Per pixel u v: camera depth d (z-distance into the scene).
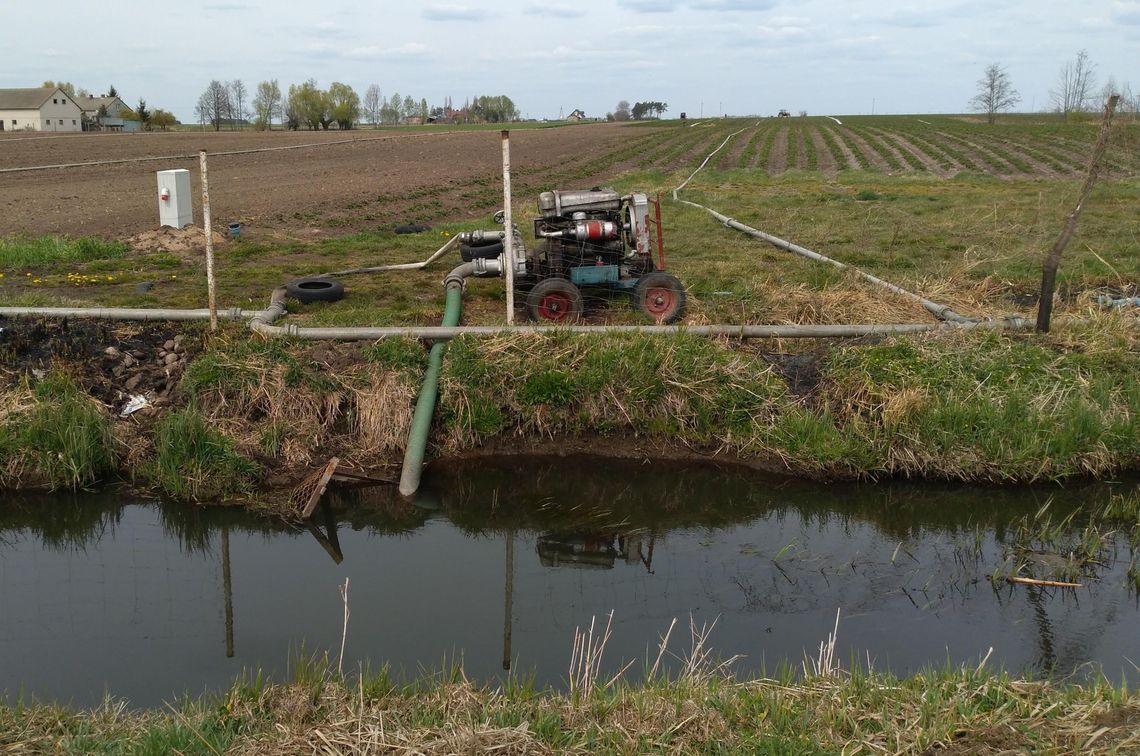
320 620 5.70
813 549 6.80
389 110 141.12
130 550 6.84
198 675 5.02
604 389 8.51
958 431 8.01
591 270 9.62
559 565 6.58
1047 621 5.68
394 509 7.54
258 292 11.37
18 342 8.70
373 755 3.83
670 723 4.07
